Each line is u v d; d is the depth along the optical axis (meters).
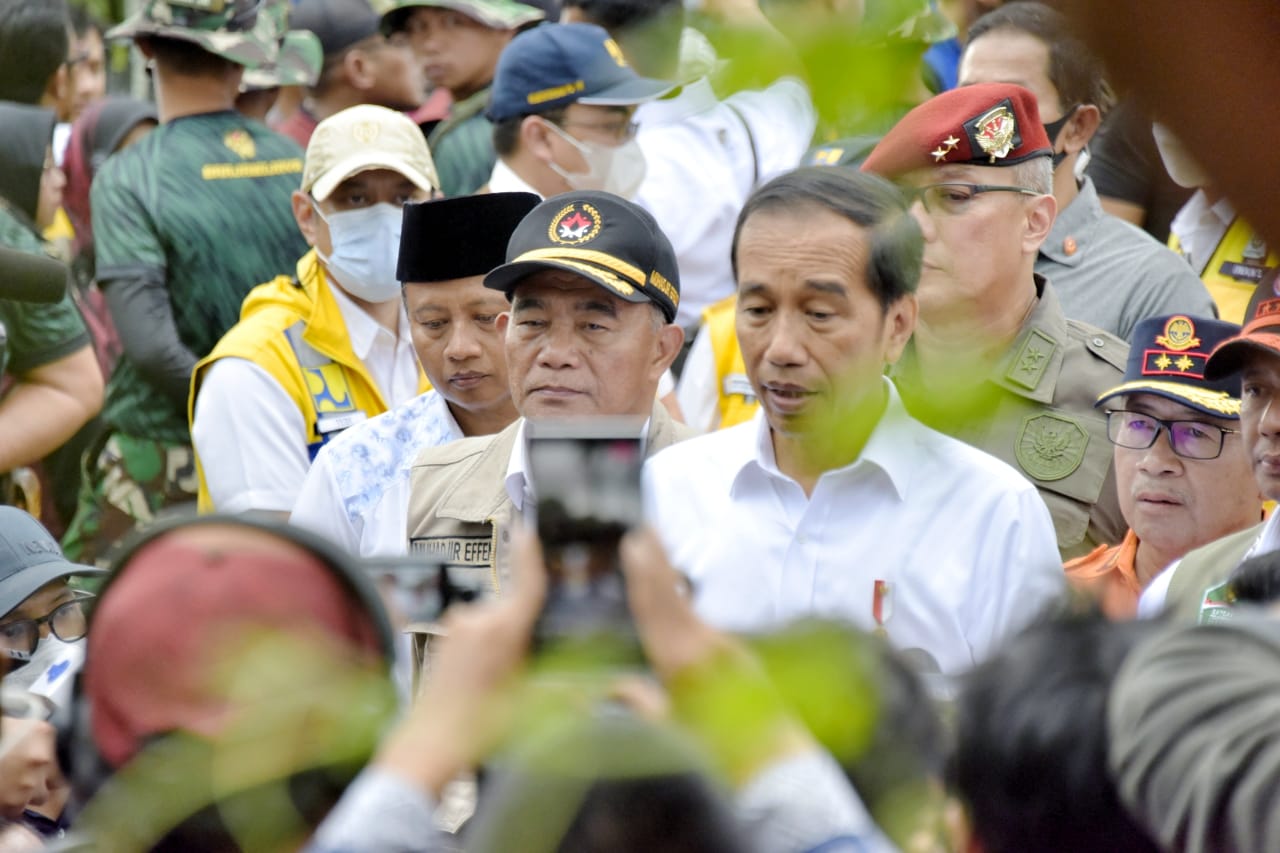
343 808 3.24
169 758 3.57
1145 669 2.75
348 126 11.90
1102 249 10.62
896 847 3.97
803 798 3.21
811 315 7.18
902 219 7.02
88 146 16.14
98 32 14.67
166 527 3.94
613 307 8.56
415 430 9.95
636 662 3.24
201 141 13.81
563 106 10.28
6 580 8.16
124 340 13.50
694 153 10.55
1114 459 9.24
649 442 8.98
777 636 3.48
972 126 8.39
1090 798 3.63
